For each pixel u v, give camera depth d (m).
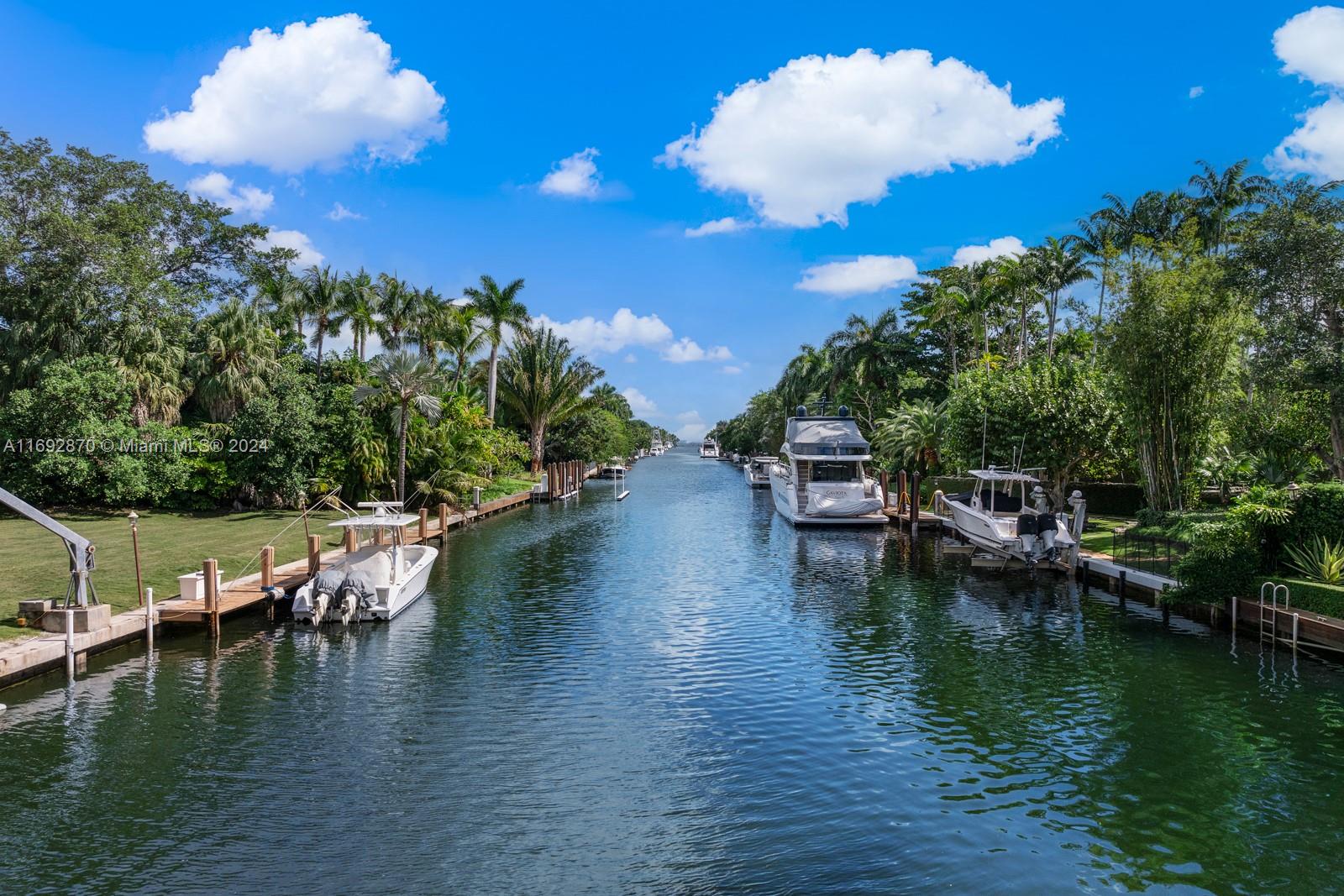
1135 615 21.22
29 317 39.53
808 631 19.45
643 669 16.30
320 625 19.78
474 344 64.94
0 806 10.36
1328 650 16.48
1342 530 18.06
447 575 27.75
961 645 18.12
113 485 36.59
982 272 57.69
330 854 9.19
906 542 36.34
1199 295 26.25
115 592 20.50
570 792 10.75
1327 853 9.13
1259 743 12.29
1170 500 27.16
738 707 14.02
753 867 8.86
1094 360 35.19
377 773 11.34
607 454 100.38
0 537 29.75
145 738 12.66
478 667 16.50
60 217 38.50
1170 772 11.28
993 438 34.56
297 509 40.72
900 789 10.77
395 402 42.53
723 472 120.12
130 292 39.59
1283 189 26.83
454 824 9.88
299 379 43.38
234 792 10.78
